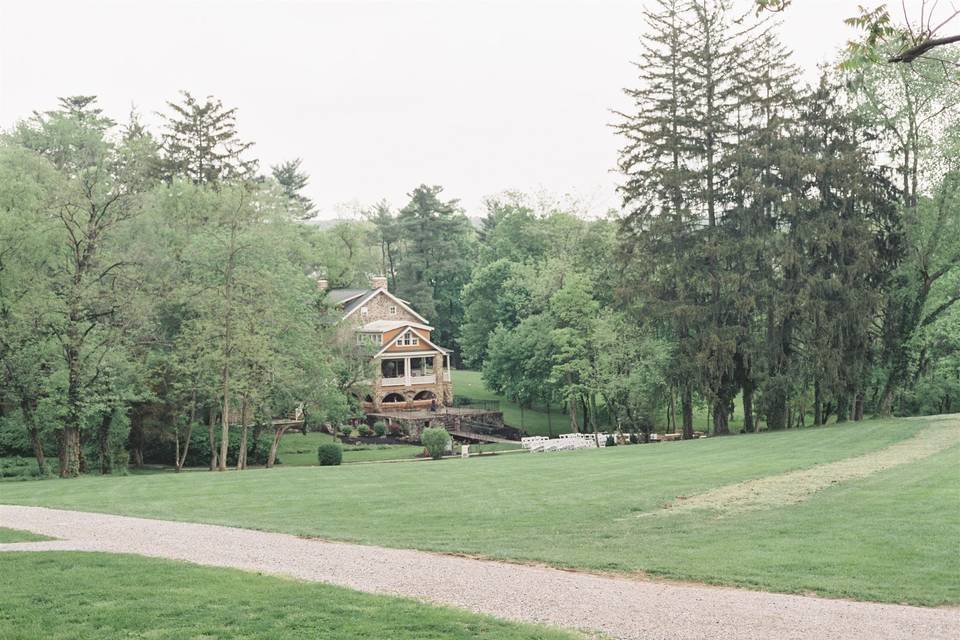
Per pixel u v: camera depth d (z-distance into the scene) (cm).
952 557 1296
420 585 1157
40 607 1009
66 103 6512
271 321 3675
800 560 1305
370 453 5003
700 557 1348
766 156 3728
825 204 3794
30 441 4209
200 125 5941
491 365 6166
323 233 6706
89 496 2261
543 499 2012
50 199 3353
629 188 4122
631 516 1773
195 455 4600
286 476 2752
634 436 4750
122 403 3638
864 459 2527
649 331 4203
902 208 3775
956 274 3847
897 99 3688
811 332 3738
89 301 3312
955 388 4847
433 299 9125
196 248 3775
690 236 4038
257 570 1248
